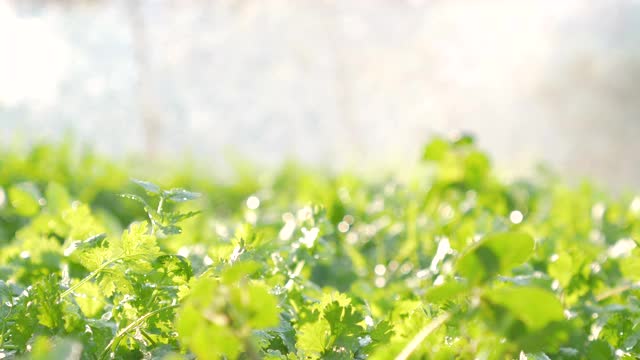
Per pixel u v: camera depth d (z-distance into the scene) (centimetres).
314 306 124
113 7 1447
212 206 470
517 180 384
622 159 1595
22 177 424
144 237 131
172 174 529
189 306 83
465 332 92
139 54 1451
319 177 485
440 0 1589
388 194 384
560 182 411
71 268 170
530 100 1617
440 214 298
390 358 99
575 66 1620
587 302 158
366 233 296
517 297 79
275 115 1513
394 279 232
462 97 1588
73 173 450
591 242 257
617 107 1608
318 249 181
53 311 122
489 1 1608
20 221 302
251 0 1525
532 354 110
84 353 118
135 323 120
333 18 1556
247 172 538
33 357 81
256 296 83
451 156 307
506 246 79
